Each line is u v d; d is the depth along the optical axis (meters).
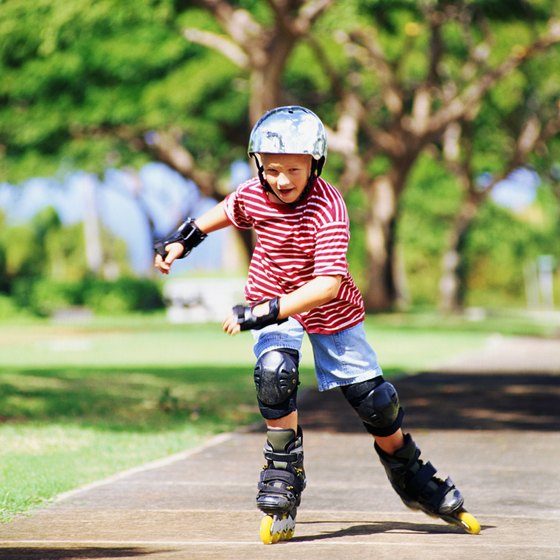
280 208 11.32
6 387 27.45
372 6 63.38
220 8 63.59
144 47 76.25
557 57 84.25
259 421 23.80
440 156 105.19
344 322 11.59
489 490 15.34
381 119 94.88
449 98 86.88
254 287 11.79
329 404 27.84
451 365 43.34
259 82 64.38
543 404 28.31
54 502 13.88
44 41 57.41
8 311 101.75
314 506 13.92
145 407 25.42
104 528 12.17
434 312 113.88
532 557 10.67
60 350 50.50
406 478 12.07
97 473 16.30
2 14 56.31
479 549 11.07
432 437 21.55
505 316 123.25
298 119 10.89
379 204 97.00
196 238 12.12
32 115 82.56
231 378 33.84
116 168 105.94
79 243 173.12
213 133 99.19
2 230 165.50
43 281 107.19
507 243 152.50
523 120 97.88
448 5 69.12
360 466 17.56
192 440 20.33
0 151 92.62
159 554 10.75
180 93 84.38
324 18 62.25
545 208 133.12
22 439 19.59
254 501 14.02
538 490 15.34
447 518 12.06
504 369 41.16
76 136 91.31
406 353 50.75
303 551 10.93
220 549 11.02
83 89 79.75
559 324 97.12
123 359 44.06
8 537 11.63
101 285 109.19
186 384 31.34
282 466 11.53
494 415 25.75
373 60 83.94
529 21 70.06
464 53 87.06
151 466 17.19
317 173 11.34
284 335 11.62
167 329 75.56
